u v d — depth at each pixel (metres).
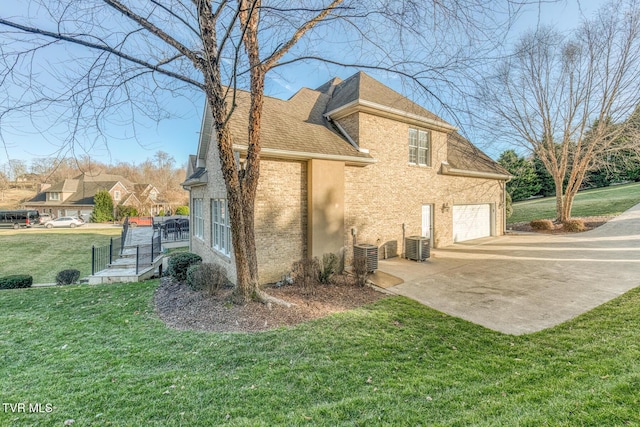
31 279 10.24
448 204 14.35
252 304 6.46
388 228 11.67
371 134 11.02
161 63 5.98
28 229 32.62
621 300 6.45
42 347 4.85
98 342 5.03
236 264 6.59
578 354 4.17
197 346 4.73
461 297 7.14
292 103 11.96
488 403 3.08
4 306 7.34
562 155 18.77
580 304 6.38
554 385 3.37
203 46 5.48
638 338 4.53
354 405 3.12
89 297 8.00
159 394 3.40
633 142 17.03
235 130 8.16
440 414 2.93
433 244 13.68
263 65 6.12
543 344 4.60
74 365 4.18
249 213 6.52
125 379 3.75
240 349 4.57
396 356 4.27
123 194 49.38
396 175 11.93
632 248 12.11
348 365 4.02
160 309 6.80
